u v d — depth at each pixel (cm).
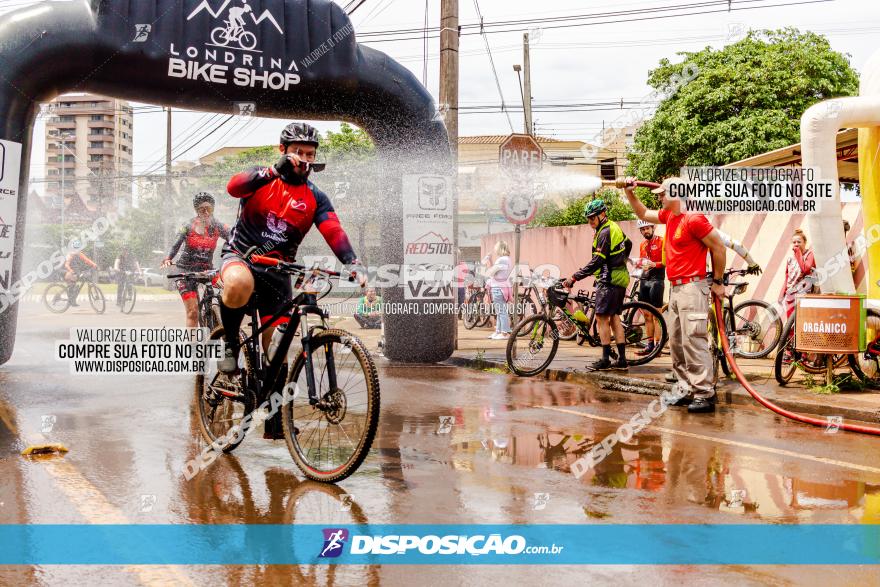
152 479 426
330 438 492
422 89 920
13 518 359
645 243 1070
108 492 401
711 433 565
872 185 806
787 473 451
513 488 415
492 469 454
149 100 840
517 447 512
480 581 293
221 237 852
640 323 948
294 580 293
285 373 466
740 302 1090
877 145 797
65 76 789
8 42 755
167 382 766
